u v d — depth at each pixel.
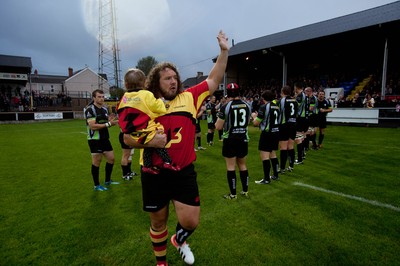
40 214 3.86
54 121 24.97
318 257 2.67
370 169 5.87
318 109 8.14
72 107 31.22
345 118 15.45
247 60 29.20
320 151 8.01
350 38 18.38
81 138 12.65
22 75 33.81
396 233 3.10
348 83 23.28
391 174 5.46
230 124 4.15
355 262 2.58
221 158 7.63
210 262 2.62
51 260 2.71
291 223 3.39
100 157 4.95
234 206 3.98
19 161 7.62
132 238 3.13
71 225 3.49
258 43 26.50
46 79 52.66
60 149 9.62
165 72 2.14
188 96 2.23
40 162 7.47
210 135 10.18
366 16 19.86
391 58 22.55
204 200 4.26
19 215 3.84
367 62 24.05
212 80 2.40
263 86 28.81
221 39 2.42
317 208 3.83
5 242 3.08
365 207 3.83
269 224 3.38
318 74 27.34
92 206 4.16
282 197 4.30
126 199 4.46
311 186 4.81
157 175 2.12
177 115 2.13
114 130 16.77
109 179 5.29
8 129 17.30
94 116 4.68
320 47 22.09
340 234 3.10
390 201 4.04
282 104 5.58
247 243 2.95
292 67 29.03
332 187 4.73
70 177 5.90
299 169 6.03
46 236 3.20
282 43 20.95
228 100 4.18
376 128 13.61
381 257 2.65
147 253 2.81
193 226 2.22
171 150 2.10
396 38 18.80
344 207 3.84
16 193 4.81
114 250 2.88
